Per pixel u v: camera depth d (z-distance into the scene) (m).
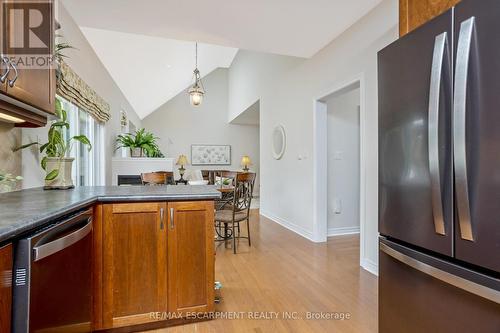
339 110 4.05
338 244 3.61
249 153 9.91
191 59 6.04
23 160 1.92
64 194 1.68
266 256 3.14
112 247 1.65
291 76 4.47
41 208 1.20
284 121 4.74
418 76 1.18
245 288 2.33
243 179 3.36
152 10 2.45
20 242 0.95
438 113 1.06
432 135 1.08
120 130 5.33
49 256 1.09
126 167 4.52
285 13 2.55
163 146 9.19
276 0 2.32
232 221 3.27
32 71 1.36
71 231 1.28
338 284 2.41
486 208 0.90
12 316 0.93
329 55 3.34
